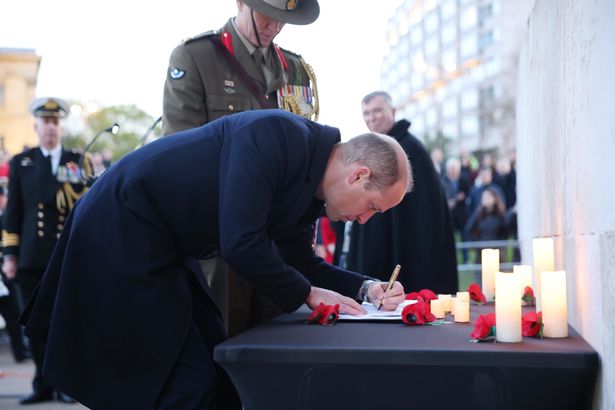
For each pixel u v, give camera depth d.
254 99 3.58
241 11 3.57
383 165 2.45
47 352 2.47
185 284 2.56
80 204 2.62
